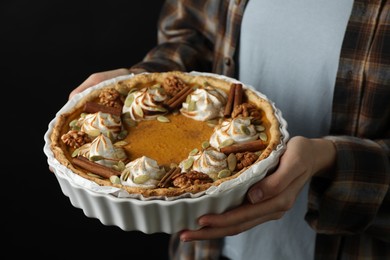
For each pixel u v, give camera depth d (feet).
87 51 5.37
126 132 2.51
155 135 2.50
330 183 2.56
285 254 3.10
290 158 2.27
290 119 2.88
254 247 3.15
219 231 2.29
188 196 2.15
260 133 2.45
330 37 2.63
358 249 2.79
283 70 2.81
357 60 2.57
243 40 2.95
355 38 2.56
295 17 2.71
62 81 5.16
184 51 3.16
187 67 3.17
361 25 2.55
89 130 2.47
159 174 2.27
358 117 2.67
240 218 2.23
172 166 2.33
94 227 4.54
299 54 2.74
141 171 2.24
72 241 4.43
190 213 2.18
